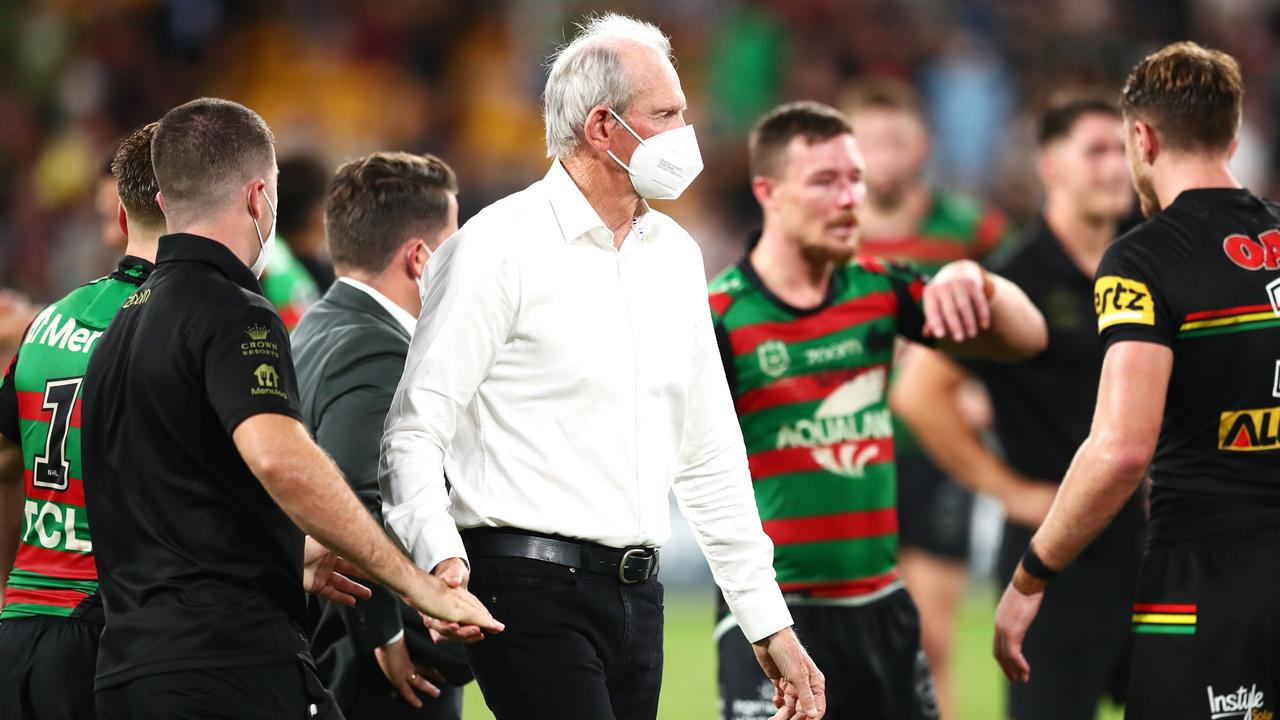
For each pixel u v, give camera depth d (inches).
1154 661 555.5
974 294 648.4
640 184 501.0
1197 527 550.9
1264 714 545.0
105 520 471.2
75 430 516.7
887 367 687.7
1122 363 544.4
